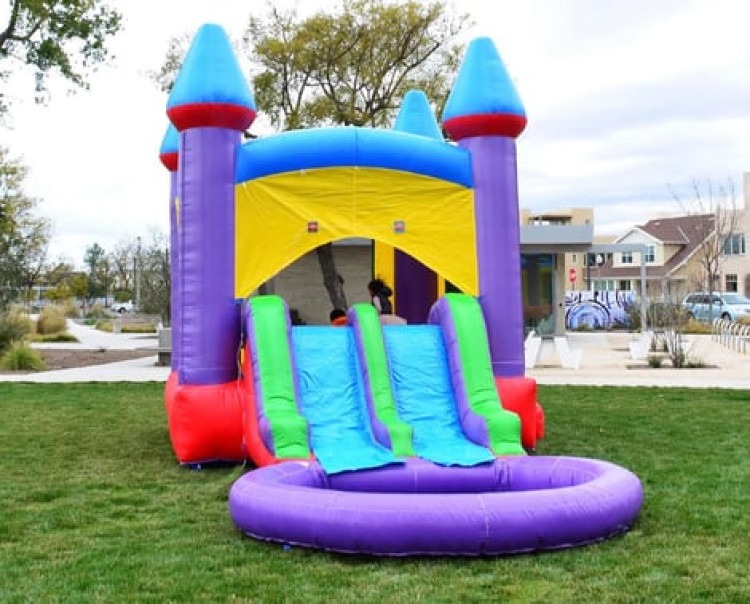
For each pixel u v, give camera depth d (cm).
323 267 2203
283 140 954
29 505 740
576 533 577
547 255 2852
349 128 970
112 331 4375
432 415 847
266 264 934
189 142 925
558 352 2156
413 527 552
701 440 1051
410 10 2677
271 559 568
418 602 484
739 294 4703
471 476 722
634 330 3881
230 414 884
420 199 973
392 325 966
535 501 569
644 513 682
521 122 986
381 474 717
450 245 977
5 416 1295
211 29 945
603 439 1063
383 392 830
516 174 1002
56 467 909
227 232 920
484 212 980
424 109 1327
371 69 2706
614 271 5841
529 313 2872
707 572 534
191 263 914
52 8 2378
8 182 4147
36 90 2720
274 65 2683
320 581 521
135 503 745
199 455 891
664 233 5731
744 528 640
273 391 822
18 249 4378
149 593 506
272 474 673
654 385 1655
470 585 511
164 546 606
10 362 2127
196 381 904
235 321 920
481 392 852
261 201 936
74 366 2269
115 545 612
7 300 3706
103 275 8338
